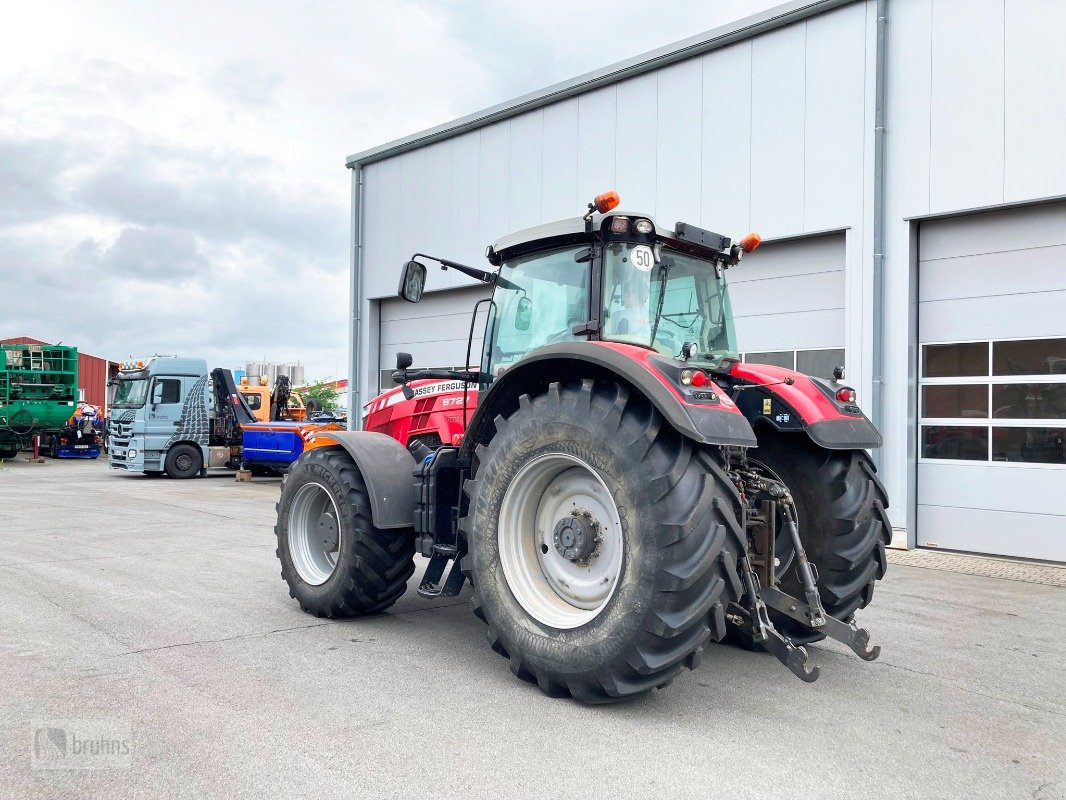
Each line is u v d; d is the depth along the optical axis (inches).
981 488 304.2
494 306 173.2
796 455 161.3
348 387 549.0
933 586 241.1
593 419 127.3
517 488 139.3
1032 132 288.5
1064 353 287.4
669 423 122.8
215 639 161.5
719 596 121.3
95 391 1328.7
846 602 157.5
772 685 142.3
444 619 183.2
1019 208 297.0
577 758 107.3
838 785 101.3
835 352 339.9
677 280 158.6
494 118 456.4
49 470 721.0
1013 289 298.5
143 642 157.9
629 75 397.7
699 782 100.9
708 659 158.9
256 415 725.3
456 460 165.5
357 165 540.7
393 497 169.3
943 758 110.9
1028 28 289.0
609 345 131.0
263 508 416.2
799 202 343.0
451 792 96.3
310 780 98.7
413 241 509.4
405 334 526.6
